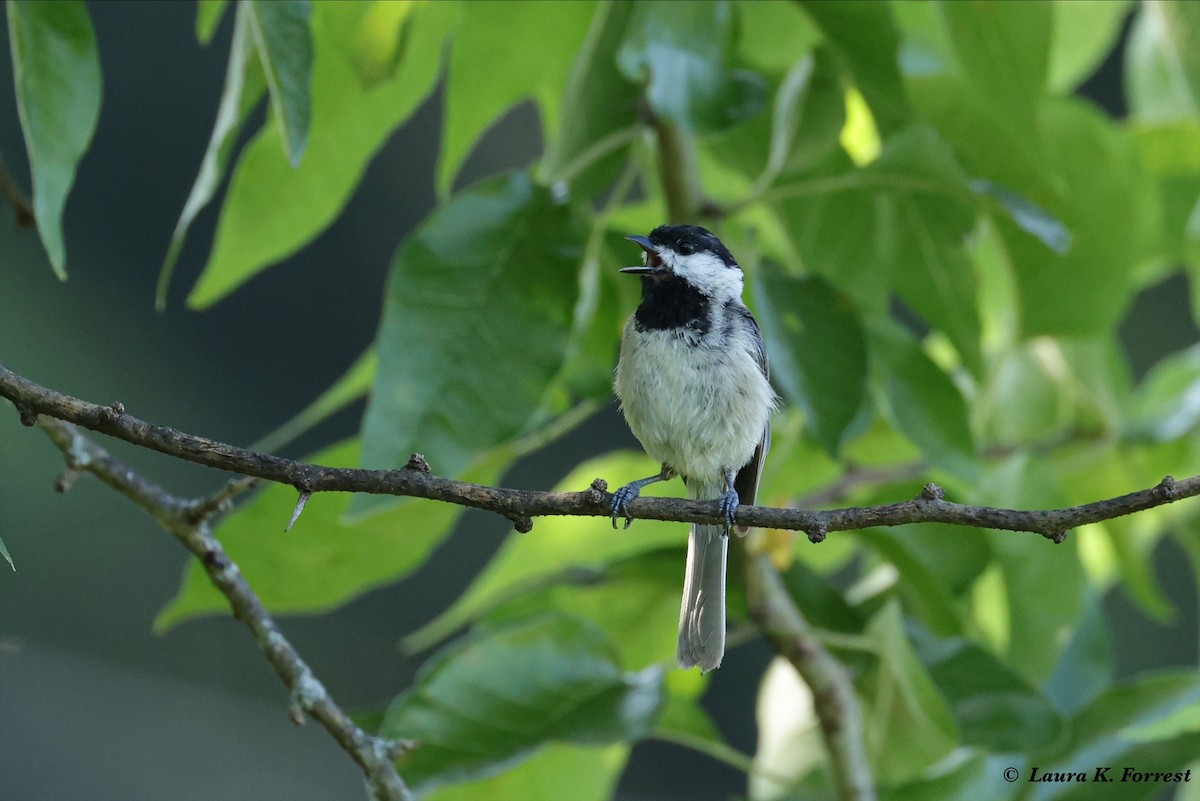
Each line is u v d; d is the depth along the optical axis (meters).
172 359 19.09
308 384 19.70
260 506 8.32
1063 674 9.09
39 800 14.18
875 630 8.33
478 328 7.40
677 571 8.78
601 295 9.30
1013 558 8.86
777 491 10.05
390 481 6.10
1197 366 11.09
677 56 7.24
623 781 19.48
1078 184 9.09
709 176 10.50
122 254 19.08
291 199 8.59
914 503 6.23
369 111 8.59
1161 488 5.95
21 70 6.73
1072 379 10.30
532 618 8.07
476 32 8.55
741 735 19.83
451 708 7.84
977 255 10.60
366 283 20.16
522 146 20.73
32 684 14.64
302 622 18.47
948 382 8.49
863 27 7.75
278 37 6.48
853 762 8.19
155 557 17.39
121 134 19.25
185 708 15.76
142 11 19.48
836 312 8.01
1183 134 10.21
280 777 16.16
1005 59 7.99
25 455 17.20
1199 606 20.28
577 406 9.65
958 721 8.13
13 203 8.24
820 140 8.49
